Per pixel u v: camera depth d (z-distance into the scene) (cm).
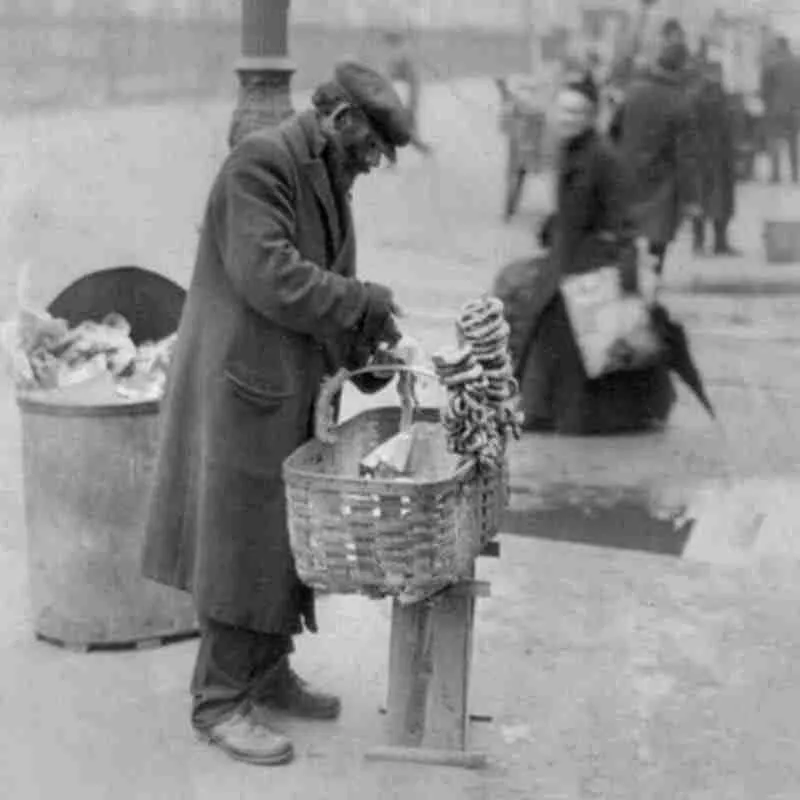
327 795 524
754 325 1171
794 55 1501
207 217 543
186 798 517
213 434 537
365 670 639
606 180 1012
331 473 560
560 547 776
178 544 557
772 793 528
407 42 1706
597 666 636
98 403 626
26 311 657
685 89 1100
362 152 549
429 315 1223
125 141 1716
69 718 580
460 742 552
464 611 551
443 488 493
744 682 625
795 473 888
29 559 653
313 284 523
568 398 988
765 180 1522
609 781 536
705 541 796
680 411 1019
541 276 1012
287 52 712
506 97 1302
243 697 557
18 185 1581
